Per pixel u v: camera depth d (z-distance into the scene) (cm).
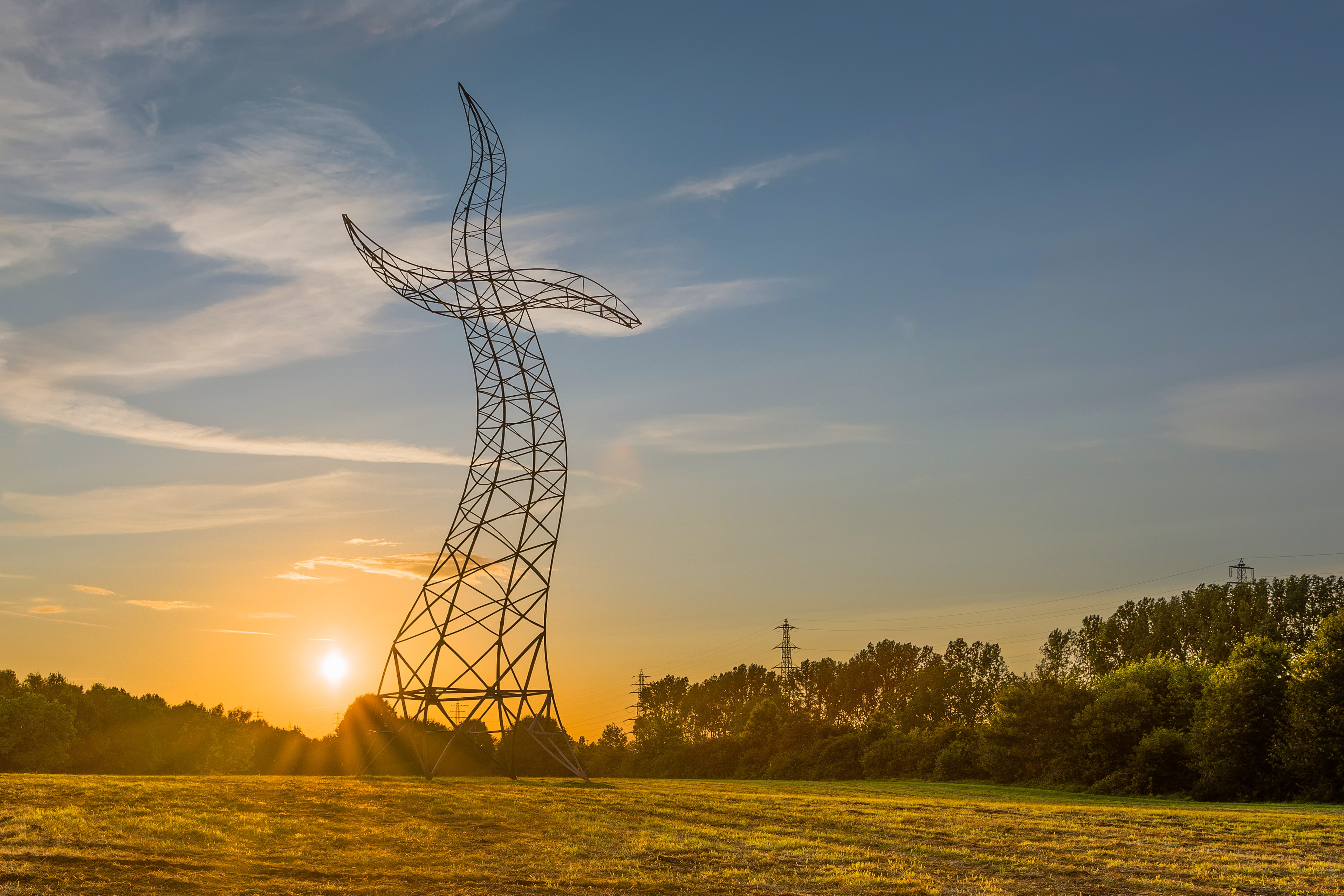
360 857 2755
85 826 2848
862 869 2831
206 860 2570
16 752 9525
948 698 13850
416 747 5712
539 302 6309
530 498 6072
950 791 7544
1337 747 6094
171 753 11650
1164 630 10925
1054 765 8756
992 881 2717
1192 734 7225
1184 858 3103
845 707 16388
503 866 2739
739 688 18175
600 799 4369
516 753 8312
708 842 3216
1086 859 3062
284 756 13100
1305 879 2783
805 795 5419
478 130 6600
